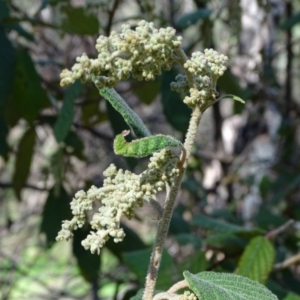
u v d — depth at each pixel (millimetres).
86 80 159
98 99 489
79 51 603
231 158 698
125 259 333
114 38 164
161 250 184
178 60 180
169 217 184
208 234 490
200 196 680
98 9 448
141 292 234
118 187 177
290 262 332
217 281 188
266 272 295
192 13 471
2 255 635
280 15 667
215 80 183
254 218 471
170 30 168
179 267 318
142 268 327
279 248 445
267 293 185
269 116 747
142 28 167
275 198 546
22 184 470
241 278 190
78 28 402
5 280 666
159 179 178
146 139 167
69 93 358
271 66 655
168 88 415
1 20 387
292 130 662
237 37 538
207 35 493
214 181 765
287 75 655
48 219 432
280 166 641
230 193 719
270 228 486
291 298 297
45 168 469
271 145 738
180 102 413
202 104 184
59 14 402
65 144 439
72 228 178
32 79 405
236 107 520
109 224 171
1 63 366
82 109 515
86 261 432
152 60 169
